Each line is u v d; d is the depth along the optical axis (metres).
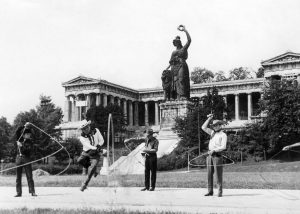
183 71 93.19
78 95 182.00
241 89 173.62
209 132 19.41
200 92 179.38
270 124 81.31
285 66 154.12
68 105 184.12
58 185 25.86
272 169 46.44
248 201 16.48
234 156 75.75
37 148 80.81
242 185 23.67
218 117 89.06
